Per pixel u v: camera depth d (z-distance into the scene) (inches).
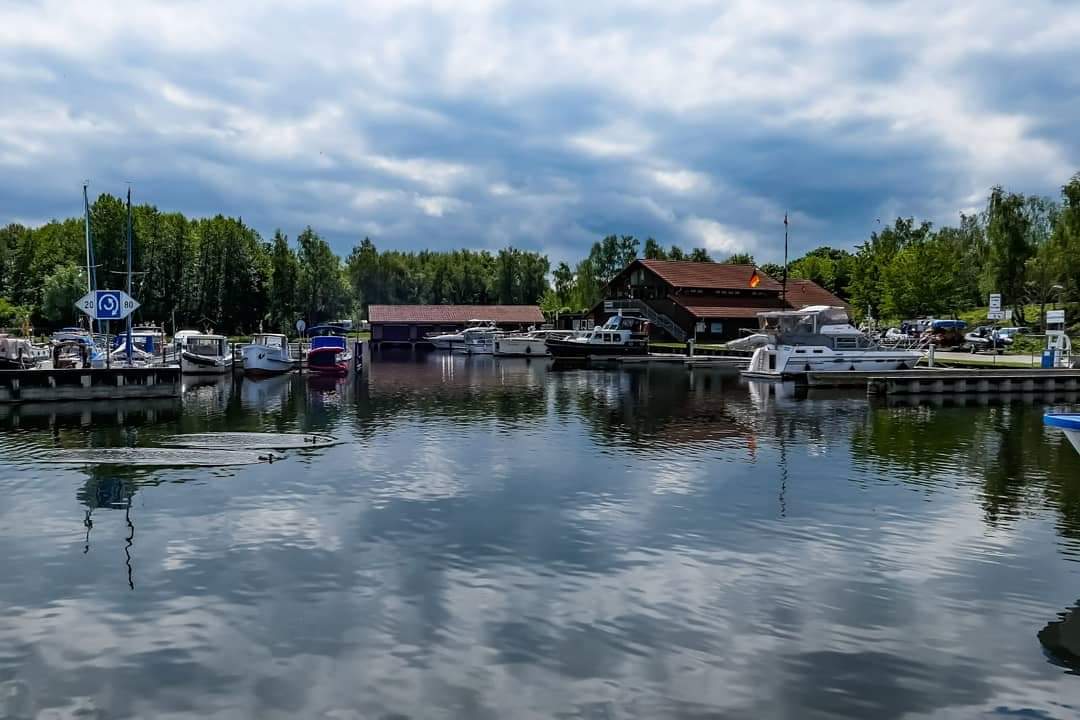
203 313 4042.8
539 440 925.8
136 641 370.0
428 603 415.8
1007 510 603.2
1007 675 342.6
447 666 346.9
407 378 1895.9
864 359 1792.6
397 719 305.1
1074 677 341.1
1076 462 794.2
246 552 497.7
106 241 3907.5
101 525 555.8
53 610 405.7
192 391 1553.9
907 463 788.6
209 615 399.9
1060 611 410.6
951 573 465.1
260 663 349.1
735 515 587.8
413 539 525.7
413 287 5413.4
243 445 880.3
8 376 1300.4
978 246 3432.6
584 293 4274.1
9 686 328.8
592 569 468.1
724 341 2942.9
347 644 367.2
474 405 1301.7
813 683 335.0
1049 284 2672.2
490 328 3563.0
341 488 668.1
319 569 466.3
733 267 3297.2
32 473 722.8
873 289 3403.1
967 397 1443.2
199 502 618.8
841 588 440.5
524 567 471.2
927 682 336.5
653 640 373.4
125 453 823.1
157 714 308.0
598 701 319.3
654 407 1274.6
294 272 4343.0
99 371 1353.3
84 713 308.3
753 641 373.7
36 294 4124.0
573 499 634.2
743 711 313.1
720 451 855.1
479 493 653.3
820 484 690.8
